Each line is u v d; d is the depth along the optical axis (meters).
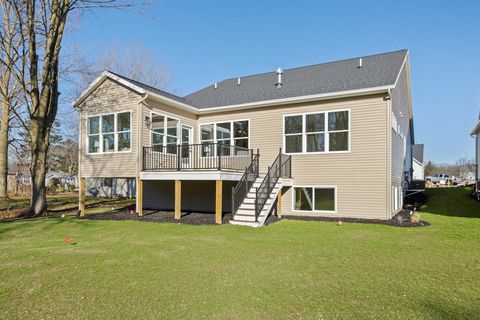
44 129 13.58
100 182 27.11
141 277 4.89
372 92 11.40
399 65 13.37
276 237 8.10
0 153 18.94
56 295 4.19
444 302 3.92
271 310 3.70
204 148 14.95
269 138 13.52
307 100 12.59
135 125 12.13
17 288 4.45
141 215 12.07
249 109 14.02
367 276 4.94
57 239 8.00
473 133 19.08
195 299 4.03
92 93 13.40
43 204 13.41
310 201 12.60
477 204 16.20
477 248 6.84
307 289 4.38
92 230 9.30
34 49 13.16
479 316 3.53
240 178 11.72
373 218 11.38
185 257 6.08
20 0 12.95
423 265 5.54
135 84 12.40
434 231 9.00
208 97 16.67
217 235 8.36
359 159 11.74
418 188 19.84
